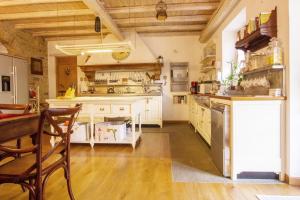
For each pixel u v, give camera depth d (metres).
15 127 1.58
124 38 6.82
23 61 5.68
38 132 1.47
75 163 3.14
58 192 2.25
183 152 3.67
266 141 2.45
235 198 2.10
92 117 4.02
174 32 6.99
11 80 5.23
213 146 3.12
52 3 4.59
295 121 2.33
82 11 4.90
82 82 7.45
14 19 5.60
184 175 2.67
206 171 2.79
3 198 2.16
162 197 2.13
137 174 2.72
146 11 4.89
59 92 7.78
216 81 5.05
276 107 2.42
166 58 7.14
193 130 5.74
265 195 2.14
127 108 3.96
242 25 4.51
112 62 6.93
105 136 4.03
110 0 4.44
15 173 1.53
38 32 6.78
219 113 2.75
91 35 7.20
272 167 2.46
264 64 2.82
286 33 2.39
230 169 2.56
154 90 7.14
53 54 7.62
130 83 7.03
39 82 7.11
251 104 2.44
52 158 1.84
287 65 2.38
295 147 2.34
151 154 3.57
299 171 2.35
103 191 2.27
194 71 7.11
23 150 1.46
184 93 7.13
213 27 5.34
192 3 4.66
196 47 7.09
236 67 4.35
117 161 3.22
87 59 7.04
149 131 5.63
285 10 2.41
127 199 2.10
